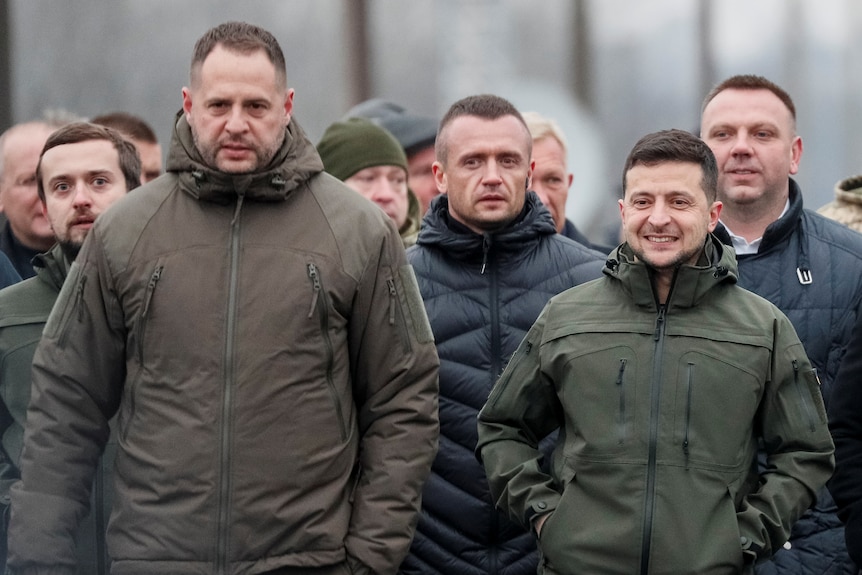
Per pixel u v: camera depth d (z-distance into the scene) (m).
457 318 13.41
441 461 13.17
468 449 13.15
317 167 11.71
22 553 11.44
